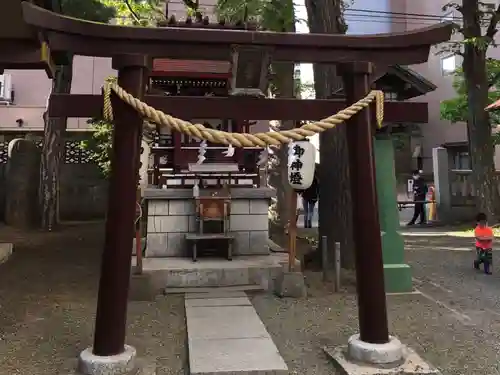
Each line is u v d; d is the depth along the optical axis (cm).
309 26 898
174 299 643
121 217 389
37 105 1717
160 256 801
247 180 872
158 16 1310
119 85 399
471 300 650
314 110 451
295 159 611
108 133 1366
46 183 1367
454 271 859
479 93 1439
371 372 380
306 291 675
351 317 561
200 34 401
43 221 1353
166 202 810
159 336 496
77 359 412
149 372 390
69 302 634
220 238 761
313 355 441
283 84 1224
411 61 443
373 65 438
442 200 1655
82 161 1617
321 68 865
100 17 1209
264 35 410
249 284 697
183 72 769
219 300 625
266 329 512
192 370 389
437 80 2245
